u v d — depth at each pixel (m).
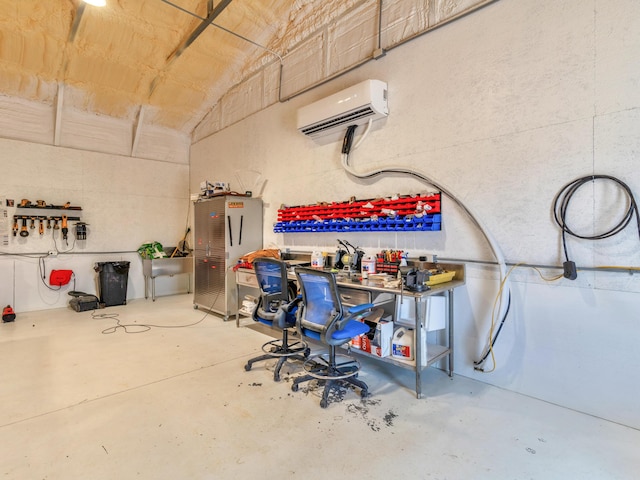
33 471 1.65
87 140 5.36
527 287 2.42
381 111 3.14
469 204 2.68
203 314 4.75
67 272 5.05
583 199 2.18
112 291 5.23
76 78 4.64
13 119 4.75
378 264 3.13
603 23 2.09
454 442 1.88
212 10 3.57
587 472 1.65
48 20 3.67
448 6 2.77
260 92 4.67
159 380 2.65
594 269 2.13
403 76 3.08
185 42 4.09
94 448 1.83
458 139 2.74
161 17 3.79
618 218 2.06
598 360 2.14
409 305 2.83
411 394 2.44
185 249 6.35
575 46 2.19
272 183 4.52
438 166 2.86
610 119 2.07
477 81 2.63
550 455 1.78
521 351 2.45
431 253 2.95
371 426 2.04
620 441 1.89
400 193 3.12
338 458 1.75
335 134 3.70
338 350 3.39
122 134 5.70
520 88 2.42
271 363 3.00
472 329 2.70
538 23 2.33
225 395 2.42
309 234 4.05
